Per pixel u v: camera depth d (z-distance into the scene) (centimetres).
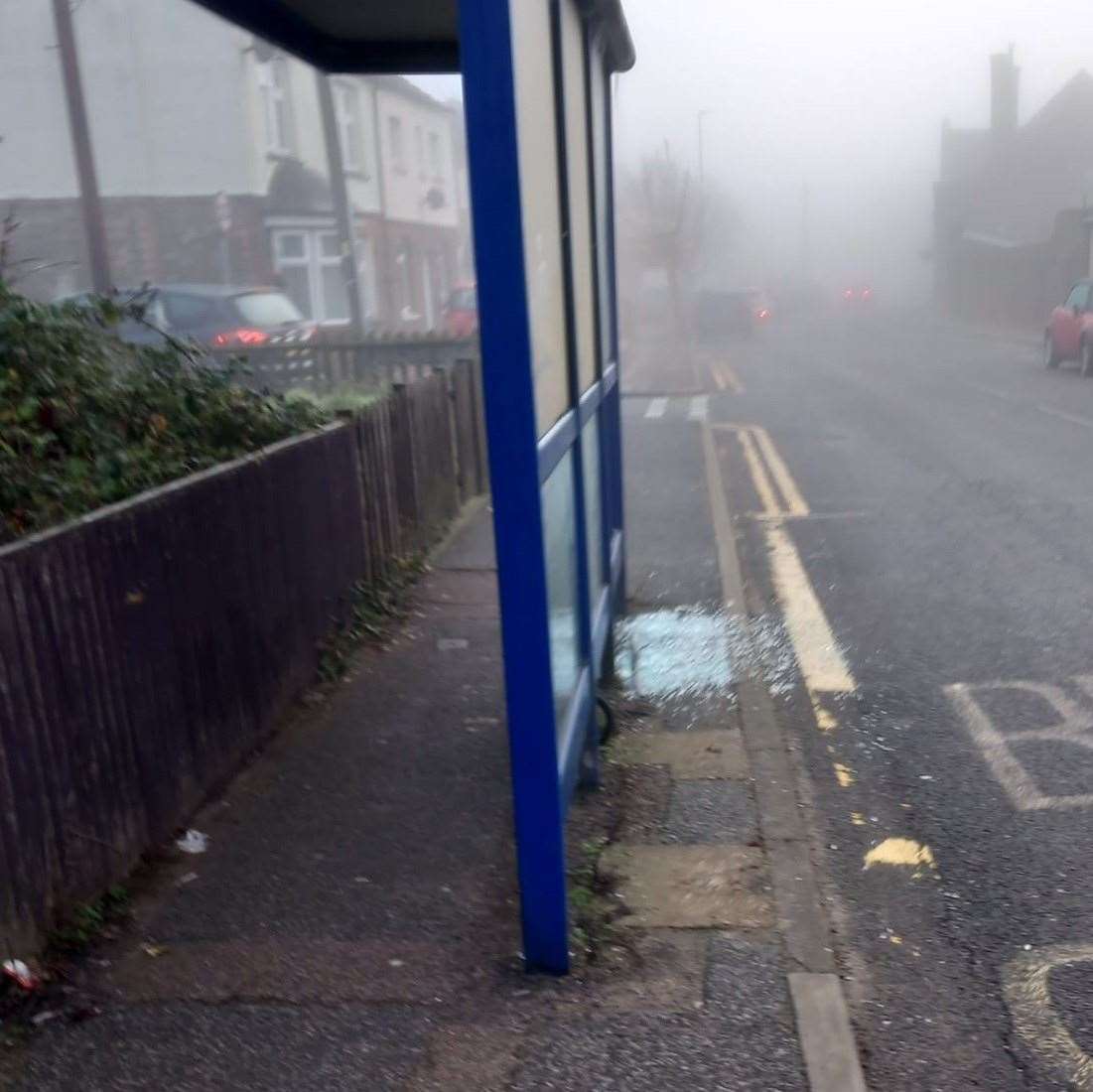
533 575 348
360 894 421
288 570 596
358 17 672
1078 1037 344
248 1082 326
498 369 337
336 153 2202
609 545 624
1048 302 4150
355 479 725
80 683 398
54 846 381
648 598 818
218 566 510
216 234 2505
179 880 435
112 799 418
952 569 877
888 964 381
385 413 807
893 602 797
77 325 563
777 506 1138
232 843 462
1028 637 712
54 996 364
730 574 872
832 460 1403
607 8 531
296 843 461
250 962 381
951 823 481
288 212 2708
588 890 418
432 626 740
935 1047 339
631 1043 337
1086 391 2061
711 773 518
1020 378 2359
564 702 423
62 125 2348
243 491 538
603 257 612
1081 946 391
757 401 2111
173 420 582
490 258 331
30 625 370
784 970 370
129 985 371
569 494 455
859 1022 351
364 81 3141
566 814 407
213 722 504
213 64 2466
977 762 539
